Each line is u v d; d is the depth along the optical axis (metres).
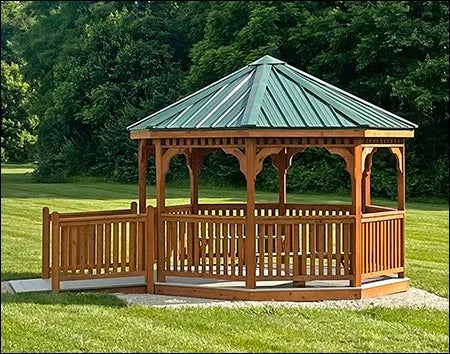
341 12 36.44
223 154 37.84
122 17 46.34
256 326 9.38
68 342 8.59
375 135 10.96
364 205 13.36
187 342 8.62
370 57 33.47
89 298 10.95
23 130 60.91
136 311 10.15
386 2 34.16
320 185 34.09
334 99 11.55
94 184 40.78
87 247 11.48
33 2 61.00
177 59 46.75
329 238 11.10
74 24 52.03
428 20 34.53
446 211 26.47
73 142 45.41
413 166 33.75
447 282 12.62
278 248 11.06
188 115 11.60
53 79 50.38
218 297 11.15
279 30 38.00
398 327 9.45
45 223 12.45
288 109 11.09
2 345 8.48
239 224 11.03
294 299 11.02
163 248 11.67
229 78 12.45
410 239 18.59
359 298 11.12
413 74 32.41
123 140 42.00
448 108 33.69
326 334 9.05
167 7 49.28
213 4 44.00
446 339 8.90
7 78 60.19
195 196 13.76
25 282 12.22
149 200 30.83
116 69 44.34
